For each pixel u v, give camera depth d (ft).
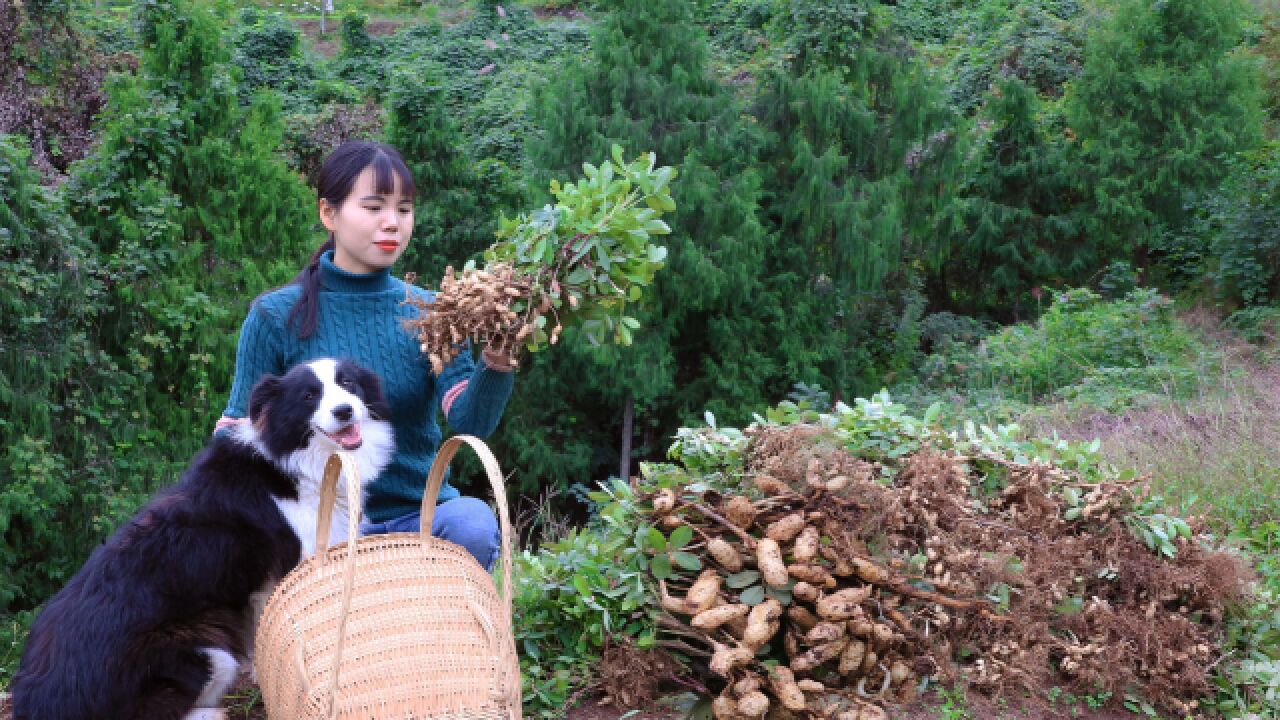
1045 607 11.78
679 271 42.55
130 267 35.42
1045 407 33.45
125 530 9.70
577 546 12.84
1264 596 12.84
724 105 45.27
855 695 10.88
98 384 33.68
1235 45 62.23
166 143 36.76
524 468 44.86
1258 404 28.78
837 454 11.70
